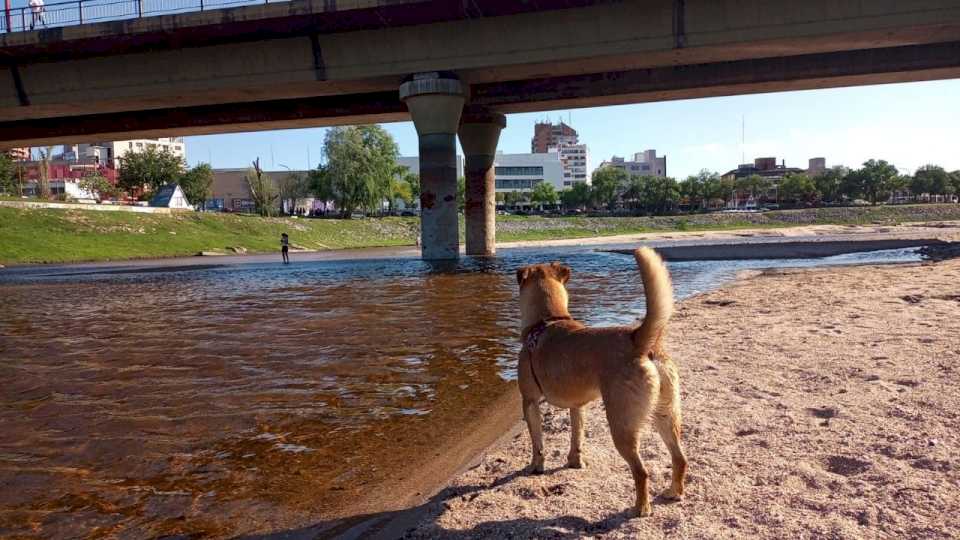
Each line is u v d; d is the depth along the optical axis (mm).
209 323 13648
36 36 32156
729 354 8367
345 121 43125
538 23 30359
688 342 9406
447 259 35125
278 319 14016
